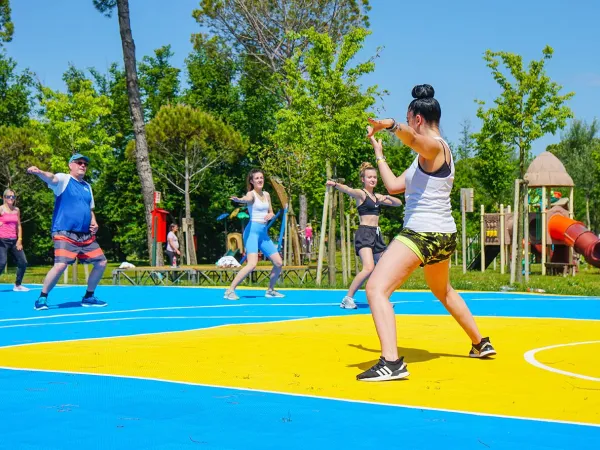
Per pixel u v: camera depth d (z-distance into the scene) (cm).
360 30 2078
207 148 3850
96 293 1557
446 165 577
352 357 655
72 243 1208
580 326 911
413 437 383
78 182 1223
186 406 457
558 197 3316
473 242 3341
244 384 529
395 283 566
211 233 5069
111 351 696
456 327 895
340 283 1812
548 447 363
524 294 1523
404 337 798
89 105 3594
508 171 3931
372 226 1165
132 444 370
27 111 5512
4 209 1653
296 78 2383
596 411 441
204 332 857
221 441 376
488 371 580
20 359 649
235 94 5097
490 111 2172
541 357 652
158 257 2289
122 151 5012
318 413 438
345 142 2048
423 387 516
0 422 416
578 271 3005
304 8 4169
